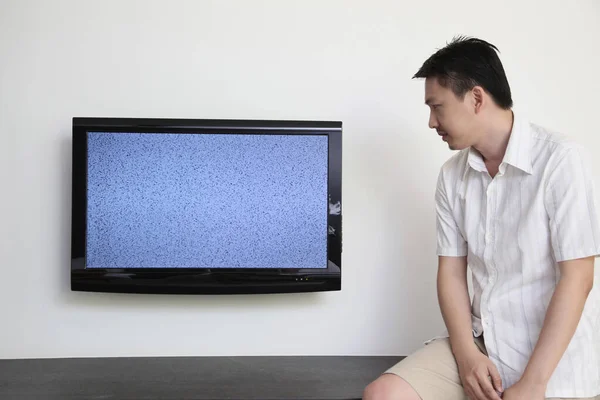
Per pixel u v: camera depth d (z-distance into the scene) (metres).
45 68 2.18
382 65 2.28
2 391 1.75
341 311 2.27
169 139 2.09
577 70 2.36
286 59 2.25
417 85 2.29
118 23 2.20
